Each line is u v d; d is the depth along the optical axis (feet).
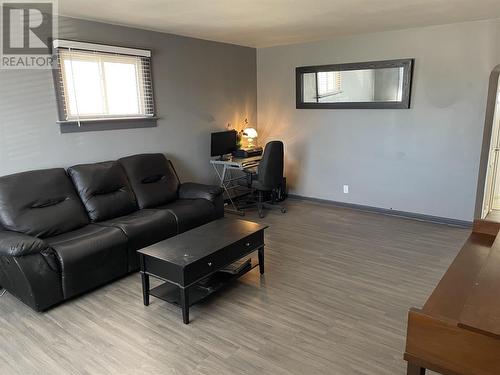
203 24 13.21
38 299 8.86
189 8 10.91
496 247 5.83
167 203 13.88
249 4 10.55
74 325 8.52
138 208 12.98
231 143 17.71
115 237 10.36
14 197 10.13
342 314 8.78
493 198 17.51
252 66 19.13
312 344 7.69
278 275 10.82
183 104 15.81
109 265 10.26
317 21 12.94
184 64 15.62
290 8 11.06
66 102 12.00
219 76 17.34
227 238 9.69
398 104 15.30
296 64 17.98
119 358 7.38
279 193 18.63
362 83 16.07
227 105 17.98
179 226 12.35
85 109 12.59
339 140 17.40
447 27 13.80
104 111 13.14
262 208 17.56
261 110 19.72
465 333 4.17
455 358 4.30
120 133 13.60
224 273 10.04
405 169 15.79
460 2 10.70
